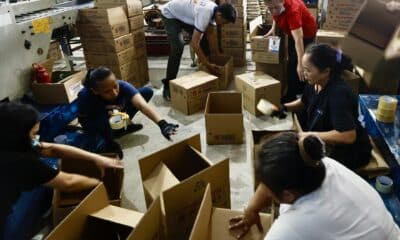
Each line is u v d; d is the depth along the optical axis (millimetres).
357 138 1716
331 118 1604
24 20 2355
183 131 2732
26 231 1728
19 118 1287
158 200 1371
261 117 2850
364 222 845
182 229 1593
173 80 3059
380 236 857
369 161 1819
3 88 2211
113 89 2148
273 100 2871
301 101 2020
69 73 2871
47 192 1860
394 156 1726
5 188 1309
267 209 1551
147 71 3783
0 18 2111
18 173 1311
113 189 1968
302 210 843
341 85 1579
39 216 1851
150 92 2881
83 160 1936
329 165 930
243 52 3934
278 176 820
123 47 3266
